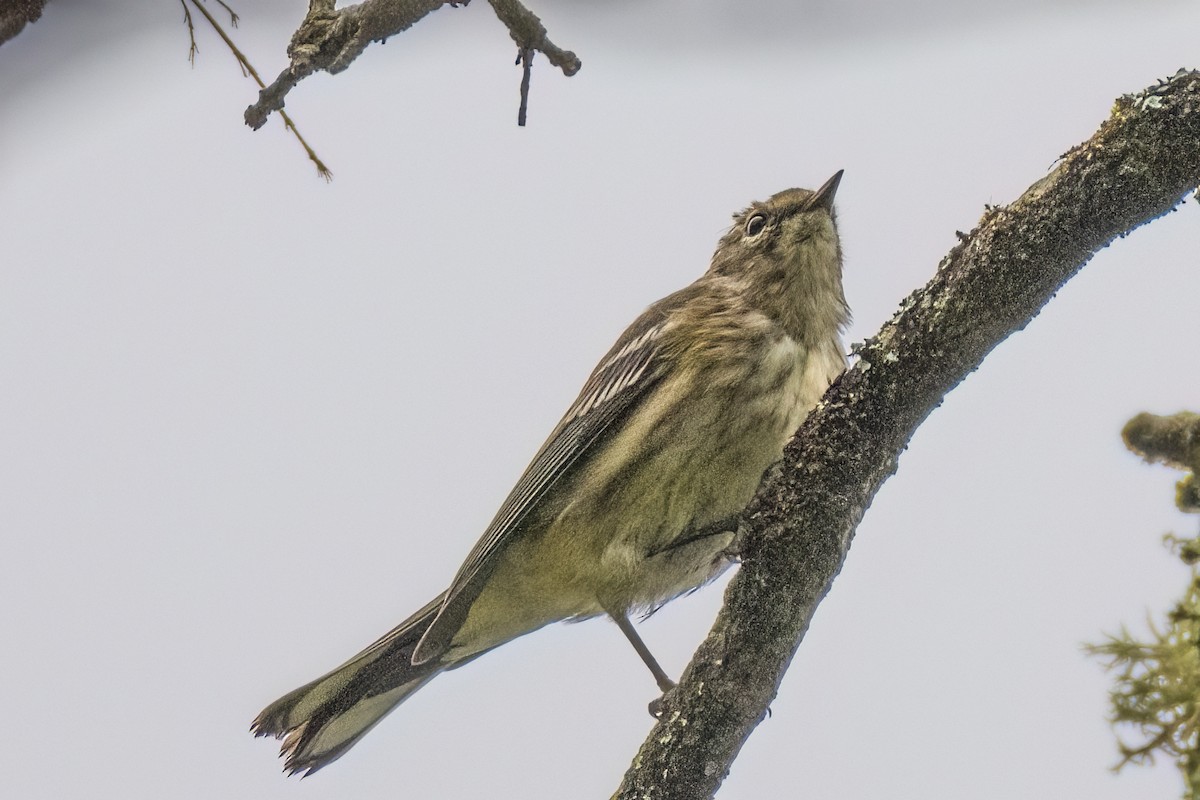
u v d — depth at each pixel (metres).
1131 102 7.93
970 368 8.62
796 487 8.98
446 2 9.29
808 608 9.20
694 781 9.38
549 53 9.23
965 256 8.43
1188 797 7.84
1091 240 8.10
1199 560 8.06
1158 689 7.98
